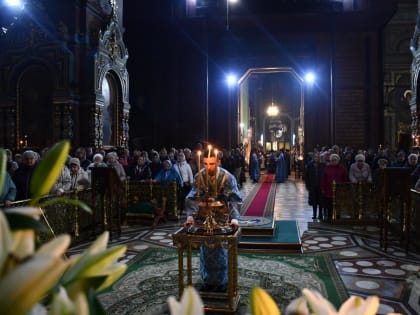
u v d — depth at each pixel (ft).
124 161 39.78
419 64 51.60
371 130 70.33
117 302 15.97
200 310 1.95
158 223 32.71
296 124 156.56
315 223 32.65
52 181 2.50
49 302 2.31
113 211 31.96
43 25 50.47
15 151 48.62
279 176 75.51
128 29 74.38
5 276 1.61
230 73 75.10
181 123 74.33
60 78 49.75
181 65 74.59
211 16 73.10
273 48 74.74
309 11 72.95
